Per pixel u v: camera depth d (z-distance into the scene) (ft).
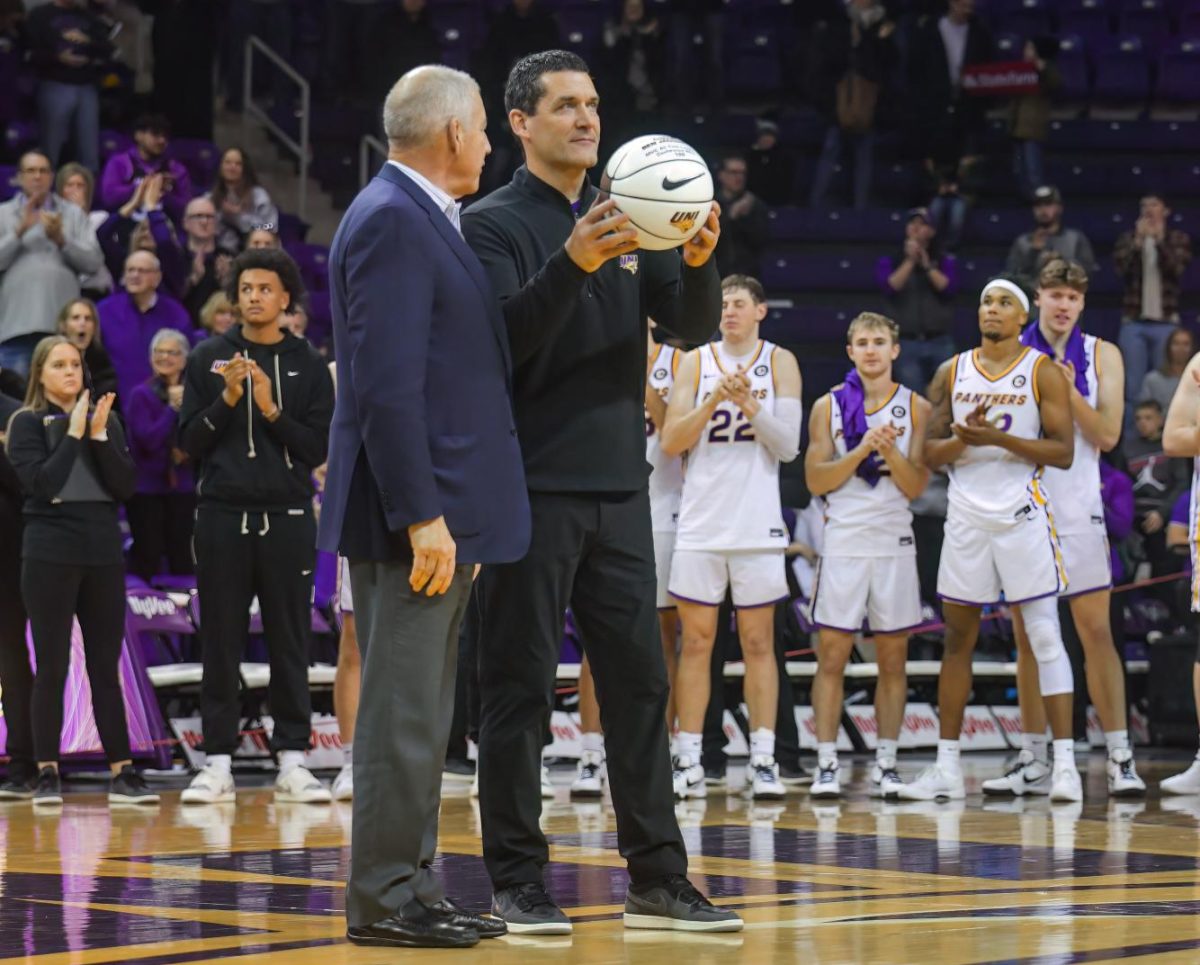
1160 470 60.39
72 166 57.16
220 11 87.04
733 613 51.98
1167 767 46.83
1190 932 18.02
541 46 77.71
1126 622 58.95
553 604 19.33
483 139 18.83
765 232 73.61
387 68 84.84
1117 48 95.81
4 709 38.47
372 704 17.92
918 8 87.51
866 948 17.07
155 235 57.62
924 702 53.88
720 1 88.99
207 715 37.58
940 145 84.33
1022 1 96.17
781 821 32.07
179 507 48.49
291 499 38.04
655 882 18.93
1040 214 74.54
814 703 38.78
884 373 39.47
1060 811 34.35
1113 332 78.13
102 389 46.39
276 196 83.82
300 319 49.44
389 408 17.38
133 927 18.81
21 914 19.84
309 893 21.65
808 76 85.46
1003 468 37.68
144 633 47.44
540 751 19.53
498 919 18.34
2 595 38.55
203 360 38.24
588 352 19.53
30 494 37.06
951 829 30.32
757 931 18.35
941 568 38.47
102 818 33.06
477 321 18.30
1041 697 39.04
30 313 53.78
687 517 38.22
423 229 17.98
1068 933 17.98
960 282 81.56
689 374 38.68
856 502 38.86
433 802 18.16
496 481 18.21
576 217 20.45
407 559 17.84
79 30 66.39
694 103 89.15
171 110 73.87
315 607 49.39
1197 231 87.81
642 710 19.35
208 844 27.91
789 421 38.58
